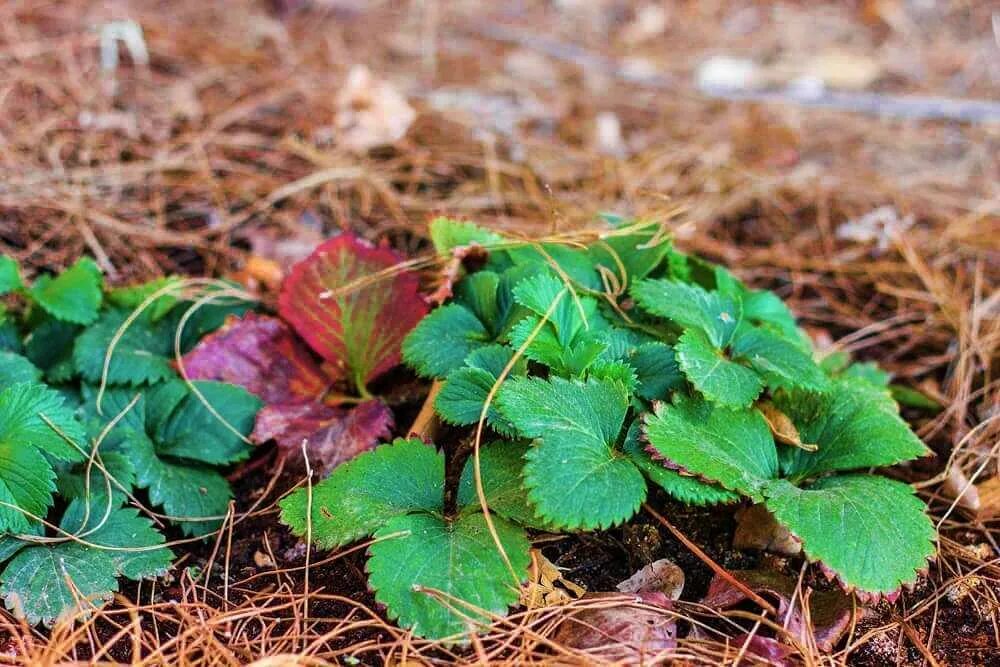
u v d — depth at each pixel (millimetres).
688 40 947
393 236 683
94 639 514
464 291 572
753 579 532
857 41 937
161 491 546
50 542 527
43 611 510
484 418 532
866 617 532
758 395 533
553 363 530
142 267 654
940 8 975
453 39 906
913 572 504
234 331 590
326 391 590
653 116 823
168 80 769
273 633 521
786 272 690
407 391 587
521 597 514
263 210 689
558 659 500
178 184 697
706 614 525
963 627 535
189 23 853
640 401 539
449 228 585
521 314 545
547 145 759
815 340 646
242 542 553
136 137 720
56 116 723
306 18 899
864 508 515
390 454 530
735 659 504
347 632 520
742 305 574
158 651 503
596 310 561
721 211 723
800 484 544
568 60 896
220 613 521
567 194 720
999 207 726
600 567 542
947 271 690
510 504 519
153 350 592
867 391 557
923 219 720
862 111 831
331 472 556
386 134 729
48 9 819
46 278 594
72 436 533
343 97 738
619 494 502
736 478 514
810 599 532
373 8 935
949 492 573
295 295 586
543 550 544
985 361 628
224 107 751
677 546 547
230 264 662
